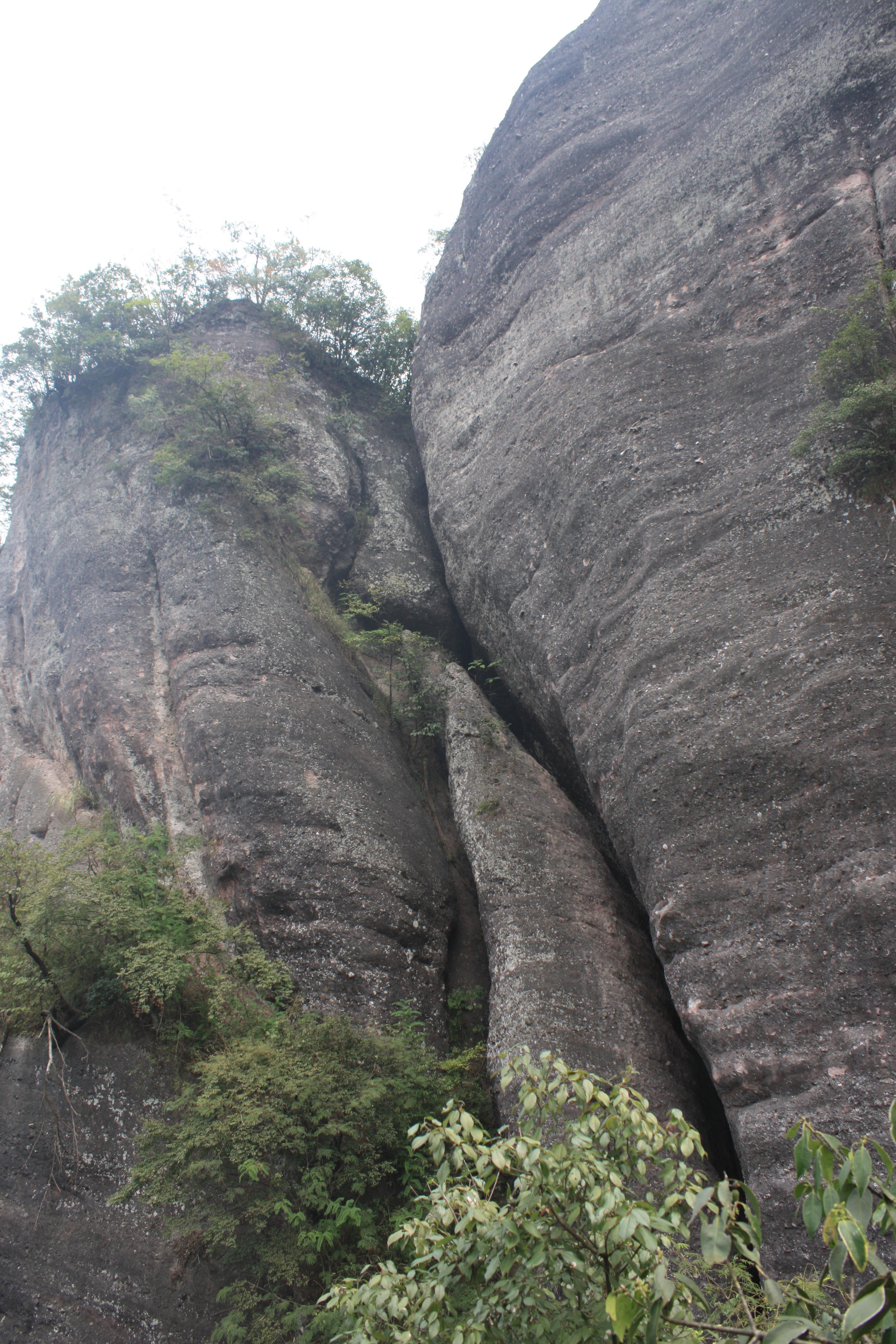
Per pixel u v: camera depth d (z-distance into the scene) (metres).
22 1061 9.70
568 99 17.22
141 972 9.77
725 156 12.99
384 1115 9.07
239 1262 8.38
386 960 11.67
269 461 17.61
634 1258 3.64
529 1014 10.34
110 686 14.54
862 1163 2.94
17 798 15.43
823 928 7.82
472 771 13.41
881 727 8.11
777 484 10.12
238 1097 8.61
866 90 11.59
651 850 9.37
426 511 19.81
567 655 12.01
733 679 9.30
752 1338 3.02
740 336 11.66
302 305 21.64
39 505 18.94
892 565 8.88
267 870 11.95
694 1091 10.09
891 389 9.11
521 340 15.66
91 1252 8.73
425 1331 3.92
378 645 16.58
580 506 12.29
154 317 20.52
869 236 10.84
